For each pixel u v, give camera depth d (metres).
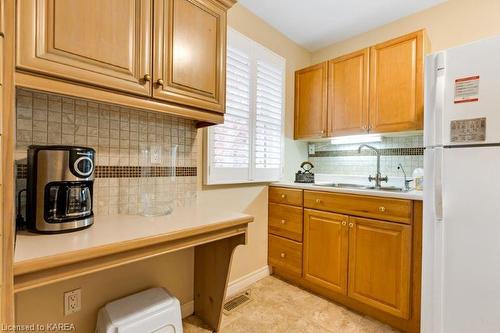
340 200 1.86
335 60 2.32
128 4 1.07
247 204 2.17
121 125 1.37
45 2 0.85
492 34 1.83
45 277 0.73
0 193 0.64
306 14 2.19
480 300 1.17
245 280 2.14
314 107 2.48
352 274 1.78
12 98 0.67
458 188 1.22
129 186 1.40
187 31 1.29
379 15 2.21
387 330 1.59
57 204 0.94
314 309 1.81
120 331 1.09
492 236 1.14
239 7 2.06
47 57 0.85
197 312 1.72
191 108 1.35
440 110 1.26
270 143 2.35
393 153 2.30
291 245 2.18
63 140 1.17
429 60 1.33
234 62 1.98
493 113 1.13
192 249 1.75
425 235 1.35
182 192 1.67
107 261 0.86
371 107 2.07
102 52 0.99
